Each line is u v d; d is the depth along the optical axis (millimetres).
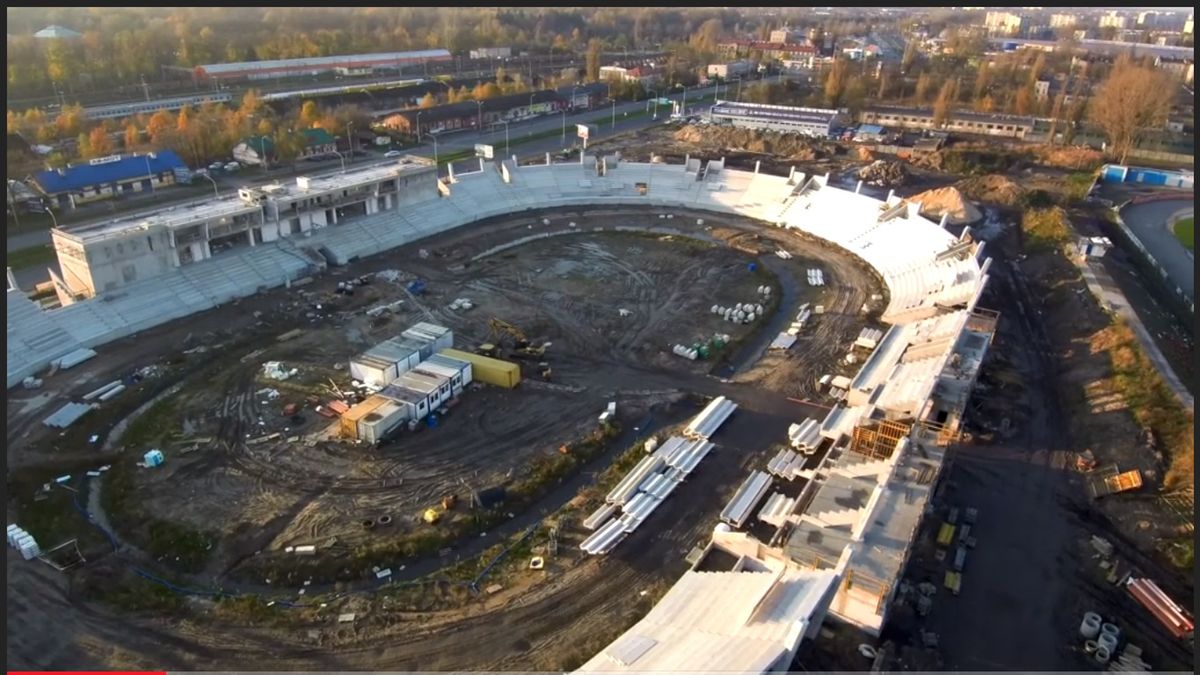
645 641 37031
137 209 109562
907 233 96625
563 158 138750
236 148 135875
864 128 167000
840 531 45281
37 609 41938
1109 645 40281
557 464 55312
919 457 51625
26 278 85500
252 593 43812
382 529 48719
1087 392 63312
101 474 53719
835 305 84062
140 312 75938
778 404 64625
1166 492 50969
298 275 88812
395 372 66000
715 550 47344
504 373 65625
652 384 67688
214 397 63562
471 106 168125
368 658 39656
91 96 176750
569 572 45719
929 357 65938
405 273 90812
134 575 44688
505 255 97188
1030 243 97688
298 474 54031
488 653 40000
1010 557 46875
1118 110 142750
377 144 151375
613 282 89375
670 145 154250
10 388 64125
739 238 104188
